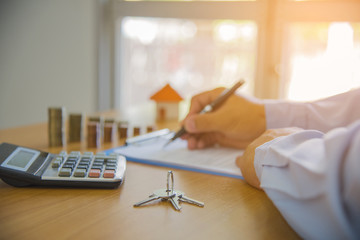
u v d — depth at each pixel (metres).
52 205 0.46
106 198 0.49
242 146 0.81
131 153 0.75
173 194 0.50
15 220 0.41
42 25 1.67
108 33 1.69
